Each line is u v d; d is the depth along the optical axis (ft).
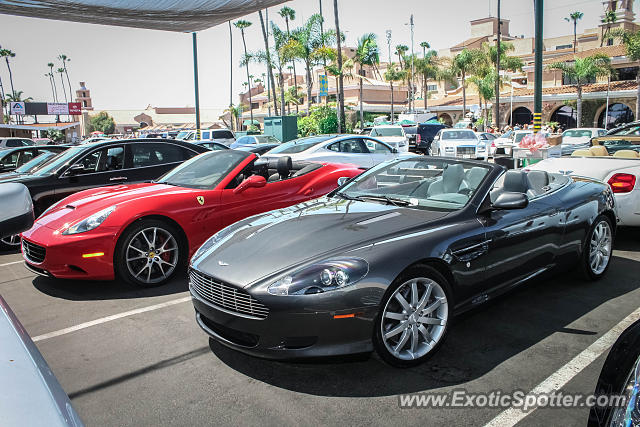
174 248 15.97
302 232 10.80
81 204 15.93
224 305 9.81
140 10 31.99
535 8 37.73
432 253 10.02
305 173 19.39
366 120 184.24
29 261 15.23
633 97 122.31
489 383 9.31
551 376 9.52
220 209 16.78
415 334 9.89
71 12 31.76
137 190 16.90
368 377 9.64
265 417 8.32
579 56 145.07
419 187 12.91
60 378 9.79
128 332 12.03
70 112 195.83
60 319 12.96
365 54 106.73
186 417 8.36
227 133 80.02
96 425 8.17
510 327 11.87
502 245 11.63
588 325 11.91
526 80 161.79
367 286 9.11
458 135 65.82
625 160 20.04
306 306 8.91
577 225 14.03
